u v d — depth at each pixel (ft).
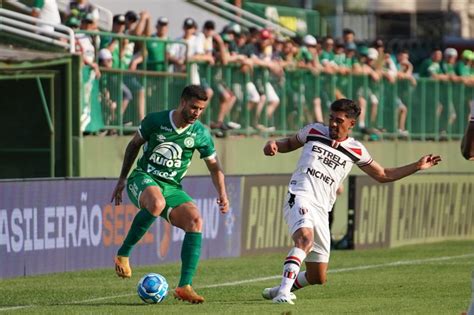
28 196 96.99
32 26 132.05
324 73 167.12
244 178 124.06
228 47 155.12
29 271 97.40
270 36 160.66
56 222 100.27
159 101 144.97
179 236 115.85
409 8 224.12
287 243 131.85
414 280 96.37
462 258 122.72
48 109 134.51
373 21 222.48
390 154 177.27
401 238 143.84
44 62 129.59
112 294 83.51
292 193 75.25
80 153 134.31
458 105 193.36
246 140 156.56
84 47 136.26
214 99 151.64
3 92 138.00
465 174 158.71
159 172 77.87
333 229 158.92
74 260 102.53
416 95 183.73
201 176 117.60
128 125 141.90
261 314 69.00
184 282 75.25
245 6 191.72
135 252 109.09
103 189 105.91
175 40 146.30
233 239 122.72
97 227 105.29
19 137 138.00
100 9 151.23
